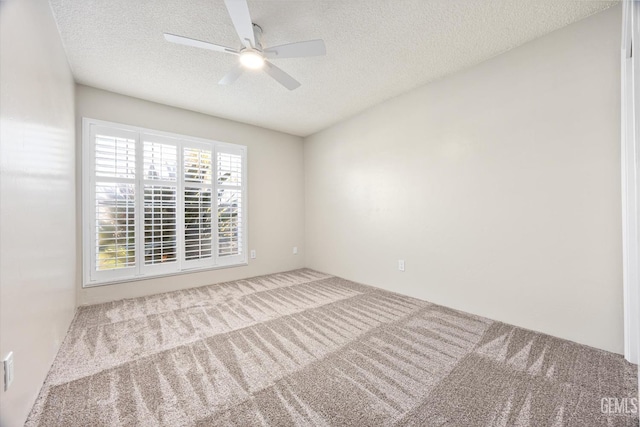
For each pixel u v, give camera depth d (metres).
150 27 1.91
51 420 1.24
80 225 2.66
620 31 1.71
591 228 1.83
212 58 2.28
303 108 3.38
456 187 2.56
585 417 1.24
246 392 1.44
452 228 2.60
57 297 1.82
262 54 1.86
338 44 2.13
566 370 1.59
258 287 3.40
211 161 3.56
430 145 2.76
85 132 2.69
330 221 4.09
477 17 1.84
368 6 1.74
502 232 2.26
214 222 3.56
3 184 1.03
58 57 1.89
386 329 2.18
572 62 1.90
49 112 1.65
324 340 2.01
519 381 1.50
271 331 2.16
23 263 1.22
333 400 1.38
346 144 3.77
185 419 1.25
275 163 4.23
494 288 2.32
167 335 2.10
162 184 3.17
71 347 1.91
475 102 2.41
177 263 3.26
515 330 2.11
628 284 1.63
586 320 1.86
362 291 3.21
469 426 1.20
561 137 1.95
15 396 1.12
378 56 2.29
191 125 3.41
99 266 2.76
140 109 3.04
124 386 1.49
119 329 2.20
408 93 2.95
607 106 1.77
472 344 1.92
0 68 1.01
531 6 1.74
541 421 1.22
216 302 2.84
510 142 2.20
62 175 1.99
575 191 1.90
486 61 2.34
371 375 1.58
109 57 2.25
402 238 3.07
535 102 2.07
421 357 1.76
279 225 4.27
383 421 1.23
